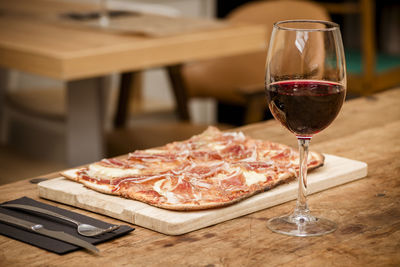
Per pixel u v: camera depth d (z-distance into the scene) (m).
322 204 0.87
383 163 1.04
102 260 0.70
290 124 0.77
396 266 0.68
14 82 2.95
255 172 0.90
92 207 0.84
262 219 0.81
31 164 2.25
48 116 2.43
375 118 1.32
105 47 1.97
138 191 0.84
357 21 4.32
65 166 2.25
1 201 0.88
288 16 3.03
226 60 3.22
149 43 2.06
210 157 0.96
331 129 1.24
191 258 0.70
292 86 0.75
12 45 2.01
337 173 0.94
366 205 0.86
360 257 0.70
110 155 2.51
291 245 0.73
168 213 0.79
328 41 0.75
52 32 2.25
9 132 2.63
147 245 0.74
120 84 2.99
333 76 0.75
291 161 0.96
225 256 0.71
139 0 4.10
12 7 2.91
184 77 3.12
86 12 2.69
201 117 4.62
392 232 0.77
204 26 2.41
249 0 4.27
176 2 4.33
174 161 0.94
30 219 0.81
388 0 4.24
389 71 3.82
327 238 0.75
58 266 0.68
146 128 2.95
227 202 0.80
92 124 2.21
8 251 0.72
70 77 1.88
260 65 3.15
